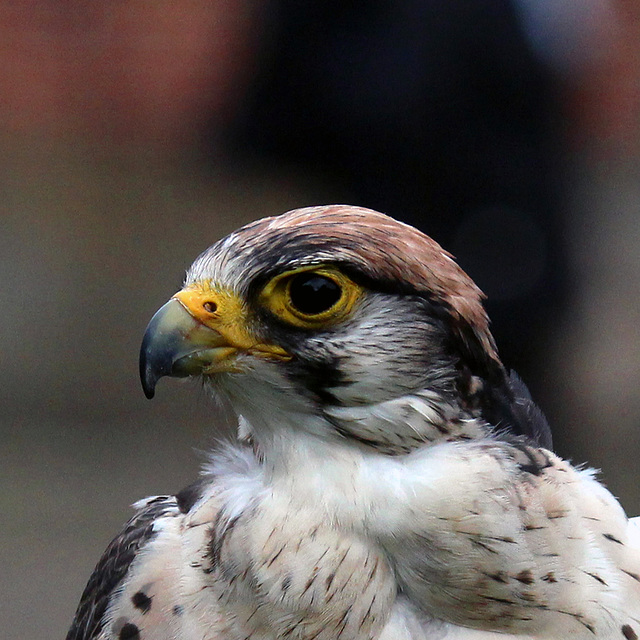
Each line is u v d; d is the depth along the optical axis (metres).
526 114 9.97
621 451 17.94
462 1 9.81
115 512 16.27
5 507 16.39
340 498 5.61
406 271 5.64
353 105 10.19
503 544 5.44
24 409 20.20
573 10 10.29
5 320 22.19
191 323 5.82
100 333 22.20
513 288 10.12
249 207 22.12
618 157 19.73
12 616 13.41
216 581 5.75
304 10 10.18
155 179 22.48
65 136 22.28
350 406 5.68
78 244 22.73
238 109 11.50
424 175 10.13
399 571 5.62
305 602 5.50
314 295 5.64
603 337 22.12
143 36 20.69
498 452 5.64
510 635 5.57
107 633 6.14
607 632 5.57
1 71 21.50
